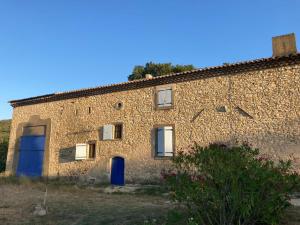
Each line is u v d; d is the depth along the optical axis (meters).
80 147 16.58
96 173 15.98
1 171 22.22
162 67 30.05
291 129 11.32
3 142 26.17
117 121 15.88
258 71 12.40
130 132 15.30
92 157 16.47
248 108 12.34
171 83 14.56
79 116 17.44
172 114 14.20
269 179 5.42
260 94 12.19
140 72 31.09
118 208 8.85
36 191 12.93
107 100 16.55
